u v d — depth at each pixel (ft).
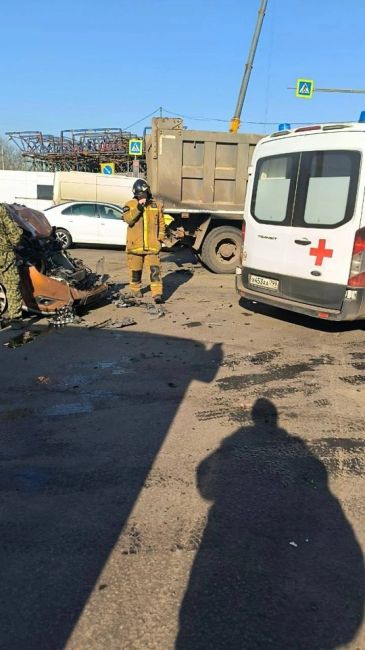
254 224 22.81
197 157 34.81
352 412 14.01
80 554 8.46
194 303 27.43
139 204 26.21
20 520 9.33
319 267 19.53
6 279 21.98
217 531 9.05
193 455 11.66
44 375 16.63
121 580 7.89
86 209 54.95
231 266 37.35
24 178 89.61
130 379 16.30
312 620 7.20
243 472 10.96
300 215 20.20
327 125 19.12
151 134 35.37
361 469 11.14
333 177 18.86
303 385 15.87
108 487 10.39
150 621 7.15
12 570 8.09
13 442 12.26
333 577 8.00
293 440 12.39
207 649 6.71
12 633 6.95
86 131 135.54
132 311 25.57
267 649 6.72
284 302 21.04
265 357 18.51
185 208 35.42
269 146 21.89
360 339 20.80
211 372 16.96
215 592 7.66
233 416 13.67
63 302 23.61
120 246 58.34
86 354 18.80
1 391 15.33
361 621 7.20
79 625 7.08
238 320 23.77
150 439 12.39
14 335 21.31
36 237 23.84
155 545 8.68
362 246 18.19
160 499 9.98
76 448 11.96
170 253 50.72
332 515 9.53
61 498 10.02
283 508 9.73
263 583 7.86
